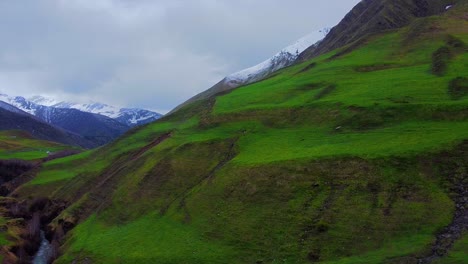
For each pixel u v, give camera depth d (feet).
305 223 173.88
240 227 187.93
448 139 193.36
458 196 162.61
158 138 375.66
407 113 242.37
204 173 260.21
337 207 174.70
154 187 267.18
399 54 419.95
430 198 164.86
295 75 446.19
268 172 211.41
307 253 160.04
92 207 293.43
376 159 190.70
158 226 219.61
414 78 317.63
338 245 157.79
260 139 275.59
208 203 217.36
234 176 224.12
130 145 401.29
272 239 173.88
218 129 319.88
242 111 331.36
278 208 188.34
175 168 276.62
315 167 200.75
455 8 562.25
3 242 241.76
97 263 200.03
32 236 272.92
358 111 261.44
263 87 432.25
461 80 285.64
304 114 291.38
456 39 411.75
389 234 154.20
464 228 145.38
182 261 178.50
